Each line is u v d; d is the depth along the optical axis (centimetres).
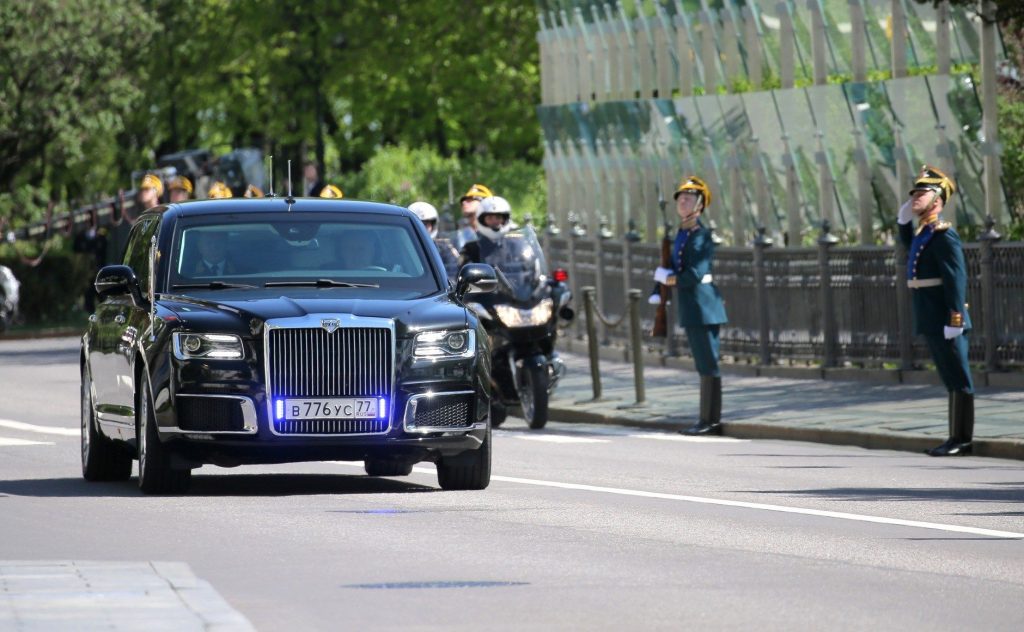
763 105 7512
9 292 11300
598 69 9312
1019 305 5609
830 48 7188
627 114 8775
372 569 2473
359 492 3494
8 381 7469
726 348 7019
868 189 6962
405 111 16450
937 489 3550
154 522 2992
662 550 2673
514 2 15688
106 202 13212
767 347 6719
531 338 5278
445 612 2128
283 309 3366
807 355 6531
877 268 6162
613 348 7881
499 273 5294
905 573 2455
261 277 3581
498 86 15688
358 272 3616
